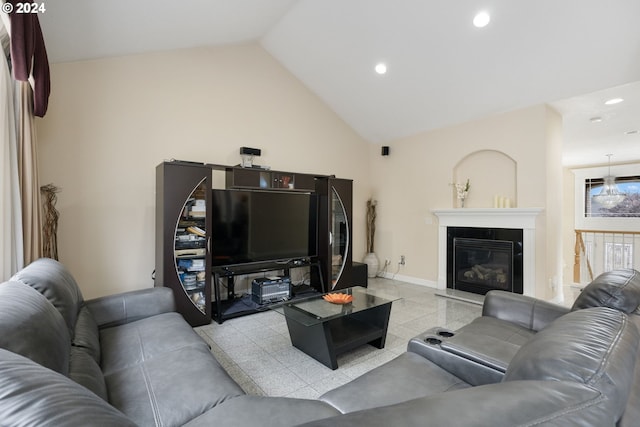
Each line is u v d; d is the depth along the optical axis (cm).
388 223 569
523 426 50
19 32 183
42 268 172
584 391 61
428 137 509
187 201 329
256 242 391
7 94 208
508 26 310
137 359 169
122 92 343
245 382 223
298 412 124
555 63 330
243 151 412
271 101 462
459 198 468
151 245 359
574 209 757
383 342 276
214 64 407
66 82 313
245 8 331
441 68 383
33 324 109
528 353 89
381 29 359
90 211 326
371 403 132
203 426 116
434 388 144
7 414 52
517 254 407
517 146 409
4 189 201
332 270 455
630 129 483
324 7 356
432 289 485
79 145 319
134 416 122
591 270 579
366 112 515
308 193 447
